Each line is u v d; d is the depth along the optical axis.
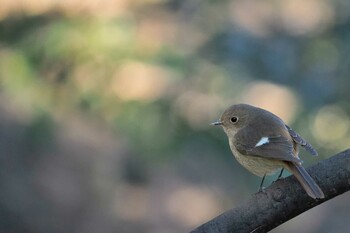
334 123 14.07
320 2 16.80
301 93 14.75
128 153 19.47
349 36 15.07
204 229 5.80
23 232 17.28
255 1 18.55
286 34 16.89
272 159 7.16
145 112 12.35
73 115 13.85
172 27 14.70
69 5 11.93
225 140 13.12
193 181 19.73
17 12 12.00
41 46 11.88
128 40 12.07
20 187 17.64
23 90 12.03
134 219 19.31
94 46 11.87
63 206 18.22
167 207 19.81
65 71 12.03
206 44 14.97
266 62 15.26
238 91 13.60
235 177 17.03
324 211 20.42
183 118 12.76
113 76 12.04
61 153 18.56
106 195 19.03
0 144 17.33
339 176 5.82
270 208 5.79
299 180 5.77
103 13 12.01
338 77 14.77
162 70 12.41
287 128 7.49
